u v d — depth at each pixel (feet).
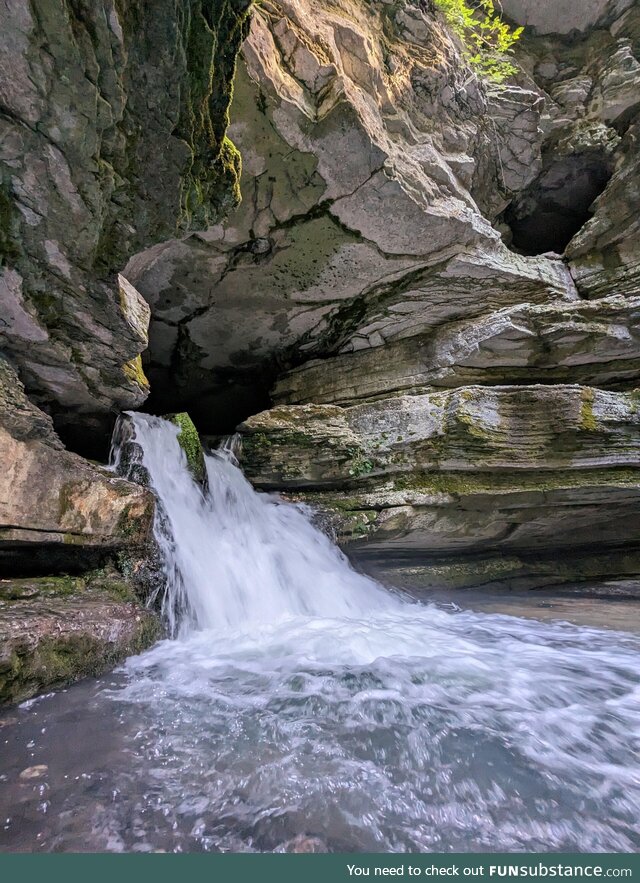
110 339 15.93
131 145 10.57
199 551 21.06
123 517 17.15
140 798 7.48
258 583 22.27
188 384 33.96
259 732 9.91
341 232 22.12
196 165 11.73
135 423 21.08
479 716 10.94
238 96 17.10
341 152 19.15
